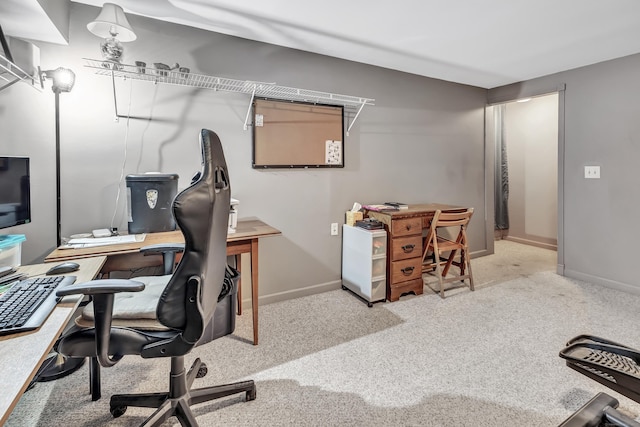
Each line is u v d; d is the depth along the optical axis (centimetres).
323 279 298
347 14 208
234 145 249
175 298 107
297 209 280
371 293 267
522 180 486
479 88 391
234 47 242
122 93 211
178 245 157
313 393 162
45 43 190
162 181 197
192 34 227
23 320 91
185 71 204
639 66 277
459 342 209
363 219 298
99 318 104
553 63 304
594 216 312
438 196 369
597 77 303
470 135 389
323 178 291
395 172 334
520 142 486
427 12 206
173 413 129
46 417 145
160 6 198
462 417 146
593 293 290
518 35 242
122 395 141
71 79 184
